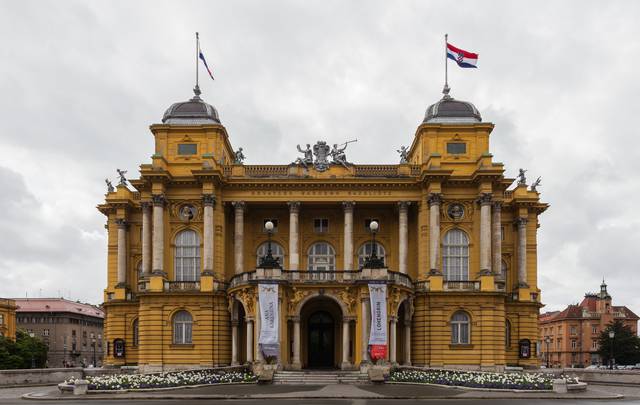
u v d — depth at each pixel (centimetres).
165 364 6656
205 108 7406
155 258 6869
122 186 7612
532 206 7556
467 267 7031
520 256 7488
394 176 7212
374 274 5956
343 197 7156
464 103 7444
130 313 7438
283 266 7425
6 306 12838
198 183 7081
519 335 7344
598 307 16538
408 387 4981
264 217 7512
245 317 6347
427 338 6688
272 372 5353
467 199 7081
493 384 4691
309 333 6988
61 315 14712
